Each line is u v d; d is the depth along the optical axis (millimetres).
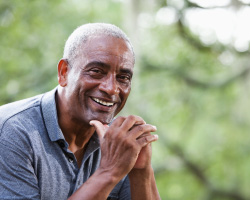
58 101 2086
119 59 1953
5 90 8469
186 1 8070
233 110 10031
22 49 8680
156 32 9656
